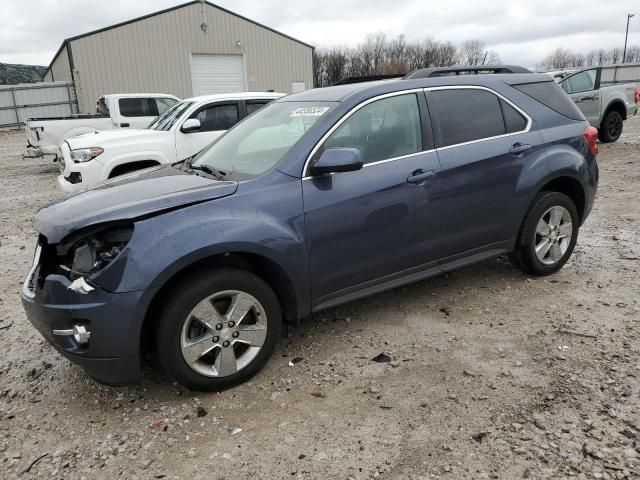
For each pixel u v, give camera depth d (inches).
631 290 176.2
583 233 242.5
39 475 104.3
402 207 149.1
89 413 123.6
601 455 100.8
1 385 137.4
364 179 143.3
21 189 443.5
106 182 153.9
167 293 120.3
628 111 539.8
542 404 117.3
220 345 125.8
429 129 157.3
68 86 1125.7
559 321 156.6
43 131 506.9
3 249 259.9
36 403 128.8
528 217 178.4
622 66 1269.7
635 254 210.7
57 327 117.2
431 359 139.2
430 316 164.4
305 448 107.7
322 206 136.5
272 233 128.2
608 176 374.0
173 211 120.6
